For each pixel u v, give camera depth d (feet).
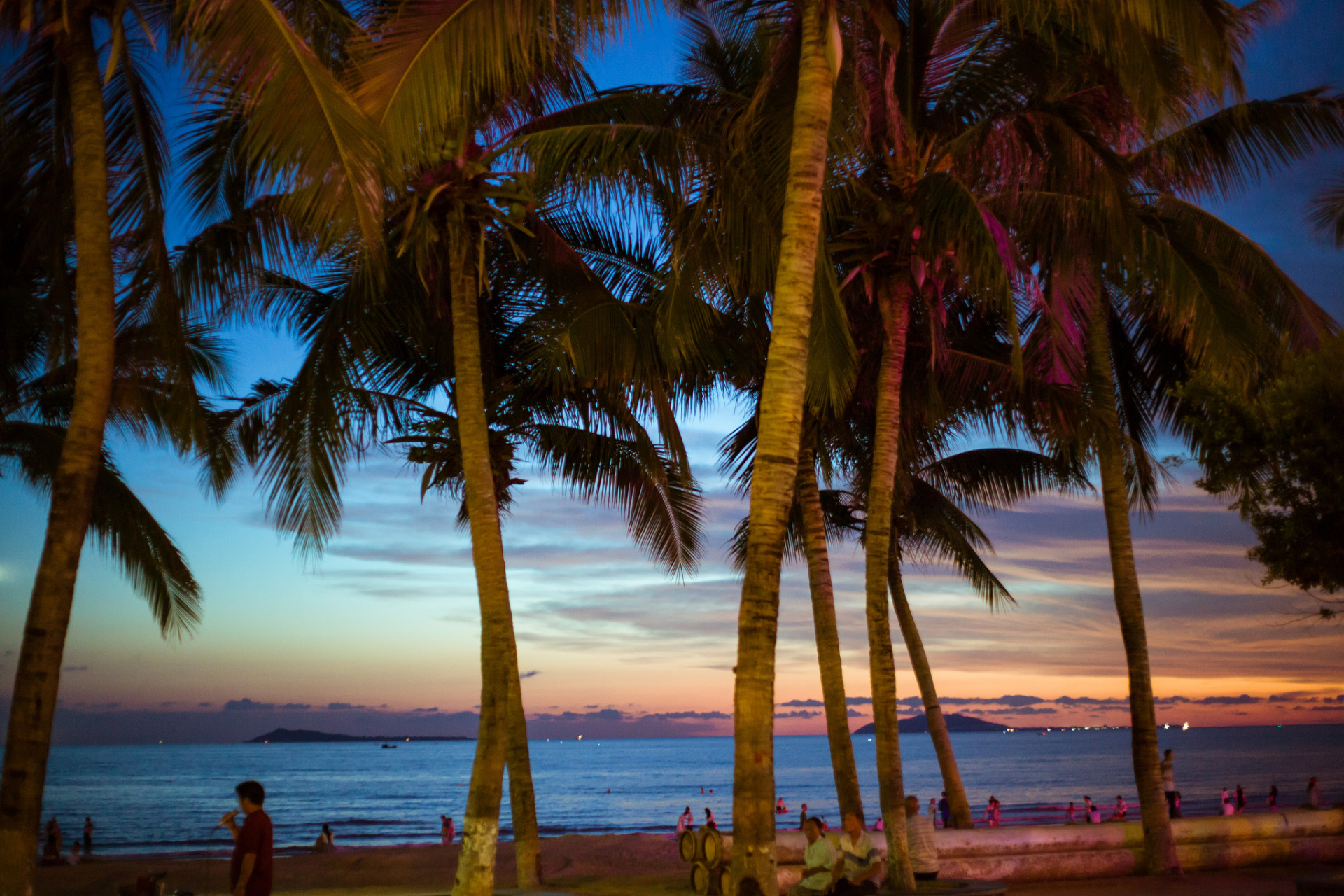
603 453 57.57
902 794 41.29
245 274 42.27
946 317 48.19
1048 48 44.62
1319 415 33.68
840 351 42.22
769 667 24.20
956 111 46.80
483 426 38.42
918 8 44.96
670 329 42.45
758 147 38.65
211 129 42.01
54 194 37.81
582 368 46.83
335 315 46.37
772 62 36.58
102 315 30.60
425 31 28.40
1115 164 42.47
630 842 76.69
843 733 46.88
